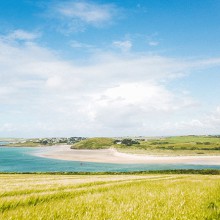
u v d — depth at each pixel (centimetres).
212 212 1020
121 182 2284
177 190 1633
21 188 1560
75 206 910
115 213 841
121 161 17788
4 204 910
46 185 1864
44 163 16712
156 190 1628
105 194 1330
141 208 935
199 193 1502
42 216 738
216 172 9550
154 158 19612
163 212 908
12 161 18100
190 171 9694
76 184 1956
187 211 956
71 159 19238
